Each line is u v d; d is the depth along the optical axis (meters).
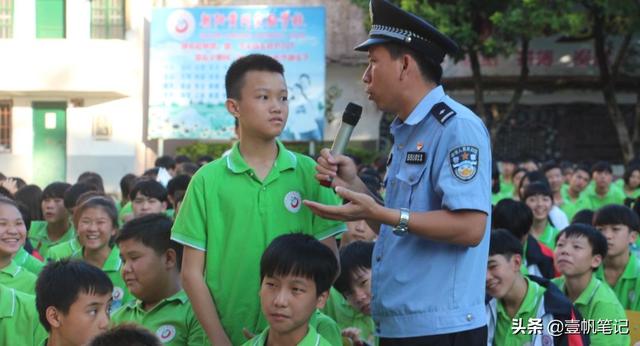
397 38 2.69
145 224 3.56
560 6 13.38
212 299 2.92
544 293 3.82
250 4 18.05
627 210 4.88
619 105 16.88
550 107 17.08
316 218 3.06
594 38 15.60
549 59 16.64
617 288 4.88
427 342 2.68
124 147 16.69
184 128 15.59
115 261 4.77
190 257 2.94
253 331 2.94
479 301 2.77
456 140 2.62
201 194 2.95
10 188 7.84
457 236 2.56
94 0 16.44
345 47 17.59
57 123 16.84
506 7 13.88
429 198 2.69
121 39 16.44
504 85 16.72
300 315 2.76
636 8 13.27
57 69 16.17
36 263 4.94
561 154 17.06
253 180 2.96
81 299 3.10
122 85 16.36
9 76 16.19
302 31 15.35
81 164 16.70
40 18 16.34
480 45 14.33
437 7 13.90
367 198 2.56
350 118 2.90
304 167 3.07
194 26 15.53
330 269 2.81
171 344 3.46
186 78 15.57
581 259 4.18
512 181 9.82
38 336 3.74
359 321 4.09
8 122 16.88
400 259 2.75
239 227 2.93
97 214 4.80
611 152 16.84
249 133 2.97
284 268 2.73
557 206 8.14
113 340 2.49
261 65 2.94
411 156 2.74
